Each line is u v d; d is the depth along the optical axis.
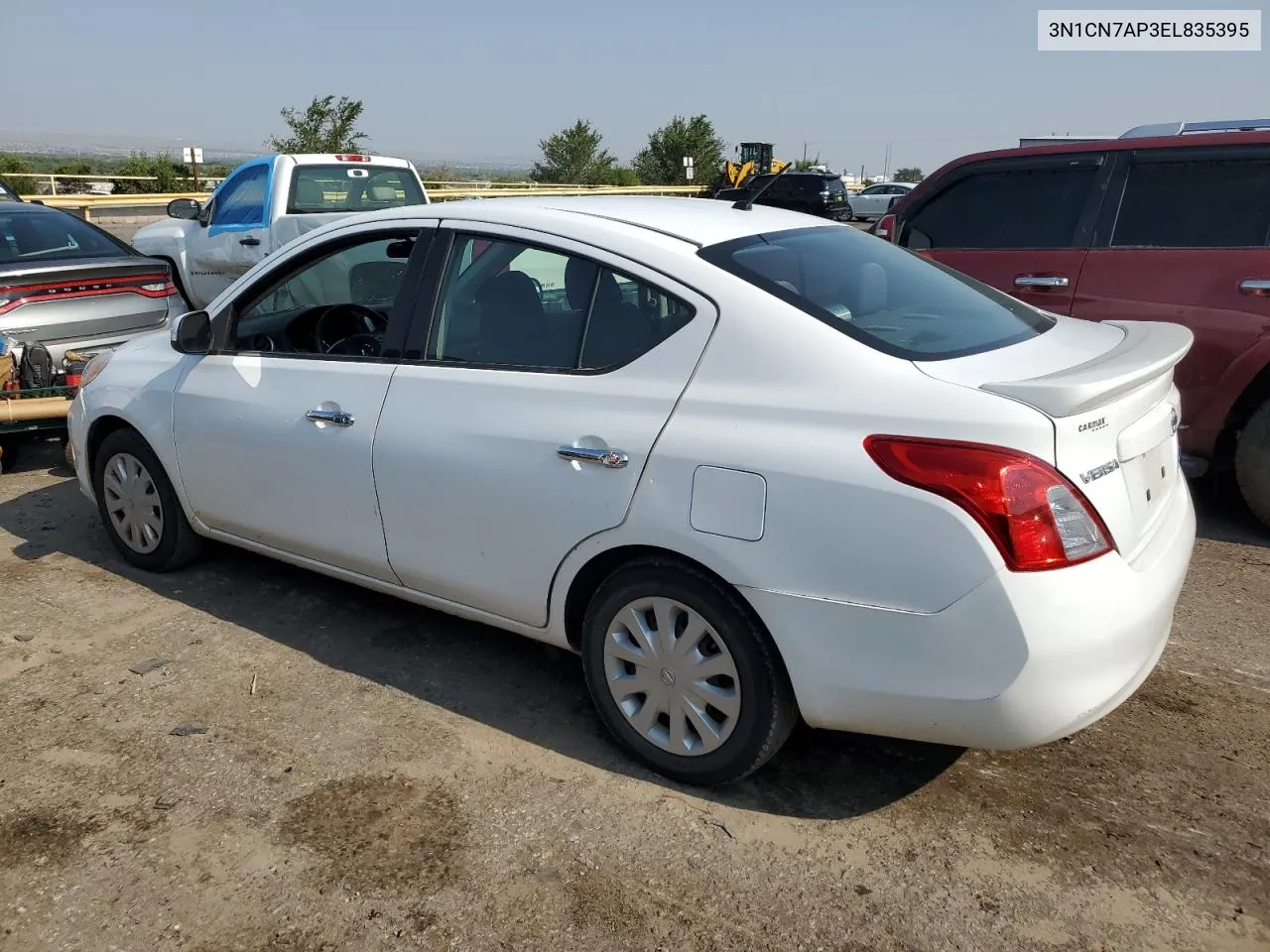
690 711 2.89
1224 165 5.00
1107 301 5.24
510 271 3.24
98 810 2.89
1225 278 4.88
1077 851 2.70
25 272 6.24
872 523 2.47
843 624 2.54
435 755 3.16
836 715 2.63
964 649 2.41
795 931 2.43
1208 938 2.39
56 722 3.35
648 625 2.96
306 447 3.64
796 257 3.10
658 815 2.86
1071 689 2.41
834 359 2.65
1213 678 3.59
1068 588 2.38
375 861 2.68
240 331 4.12
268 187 9.38
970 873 2.62
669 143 46.88
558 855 2.69
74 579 4.48
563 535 2.99
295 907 2.52
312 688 3.56
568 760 3.13
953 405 2.47
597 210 3.29
